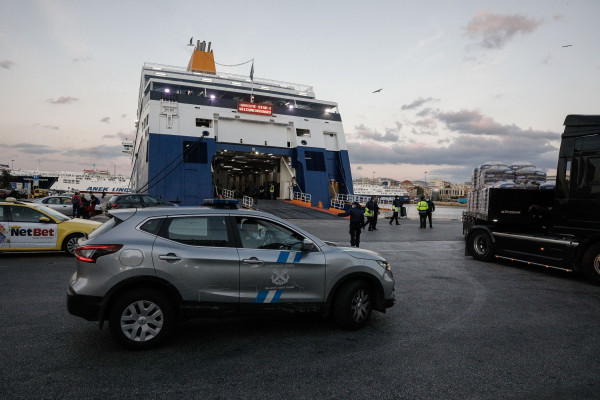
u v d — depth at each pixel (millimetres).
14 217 9297
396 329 5000
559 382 3600
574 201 8164
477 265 10078
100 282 3934
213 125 26719
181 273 4137
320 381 3520
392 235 17094
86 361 3811
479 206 12203
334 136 31359
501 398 3279
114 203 16922
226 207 4734
